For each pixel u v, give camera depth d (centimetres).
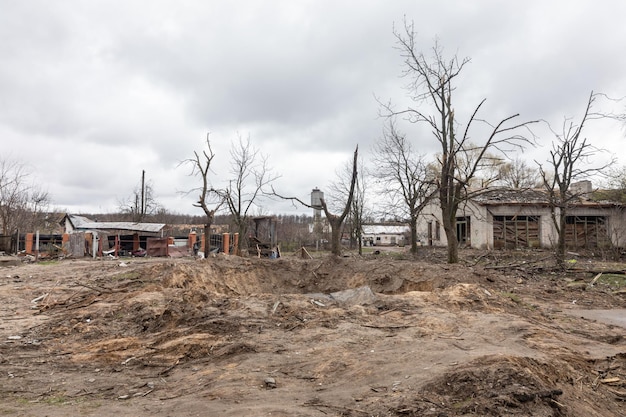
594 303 1269
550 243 2858
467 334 777
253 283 1620
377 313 956
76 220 4078
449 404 428
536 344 722
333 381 547
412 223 2848
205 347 728
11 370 637
